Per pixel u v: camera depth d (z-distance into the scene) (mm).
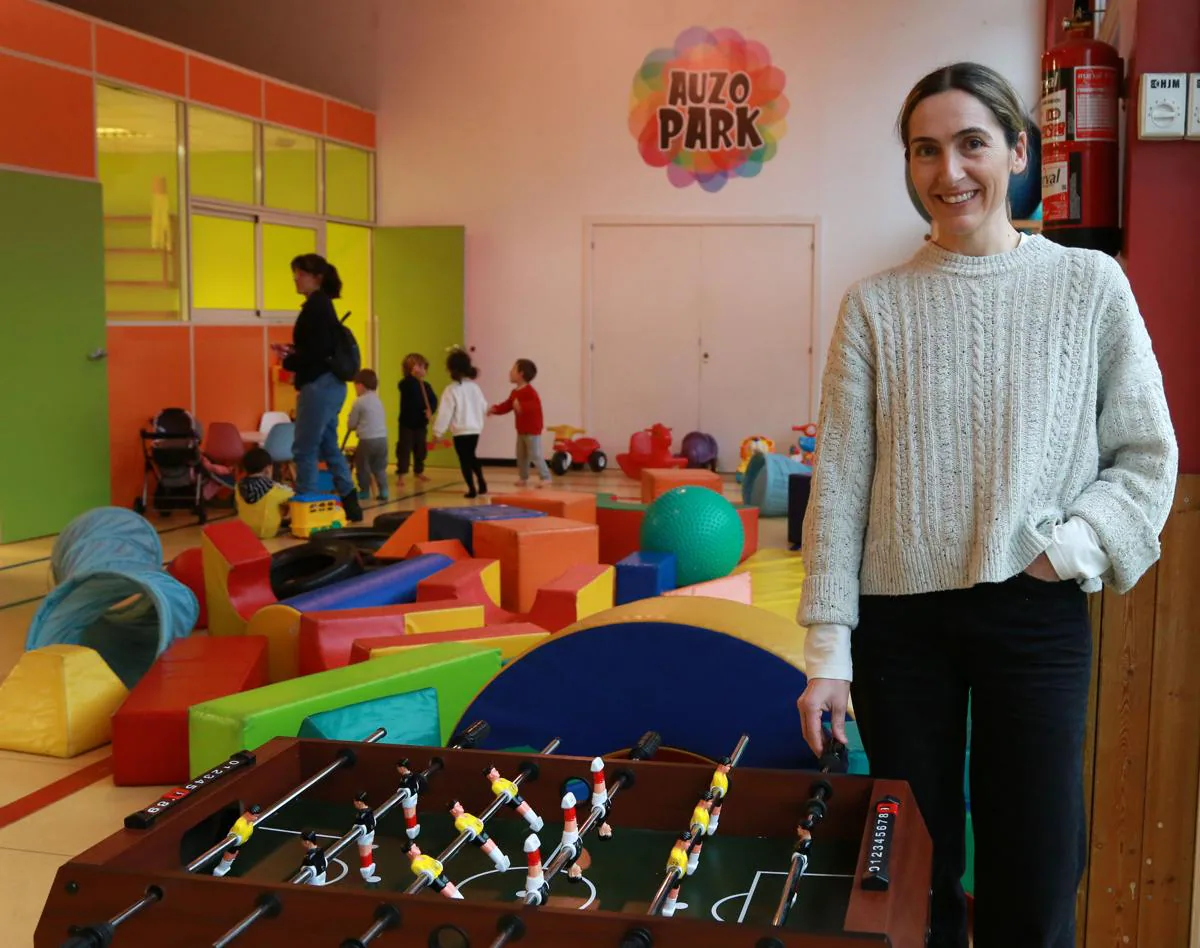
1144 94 2564
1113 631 2748
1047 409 1889
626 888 1726
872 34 12719
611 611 2871
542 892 1622
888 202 12891
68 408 9398
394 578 5301
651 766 1916
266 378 11984
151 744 4062
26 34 8844
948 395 1927
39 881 3328
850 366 2014
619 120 13320
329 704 3256
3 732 4461
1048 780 1899
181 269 10719
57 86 9156
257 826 1910
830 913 1610
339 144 13125
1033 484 1888
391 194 13891
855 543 2025
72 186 9312
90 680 4516
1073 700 1900
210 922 1478
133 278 10148
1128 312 1899
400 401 12656
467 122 13625
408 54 13648
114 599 5270
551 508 6629
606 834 1890
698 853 1754
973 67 1912
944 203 1922
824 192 13008
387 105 13766
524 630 4246
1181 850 2779
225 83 11102
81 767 4297
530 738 2848
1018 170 1972
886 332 1974
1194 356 2650
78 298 9422
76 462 9500
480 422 11125
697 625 2693
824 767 1917
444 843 1883
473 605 4773
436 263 13609
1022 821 1915
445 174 13742
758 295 13273
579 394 13719
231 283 11453
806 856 1666
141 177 10172
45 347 9148
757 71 12984
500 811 1960
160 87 10250
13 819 3789
